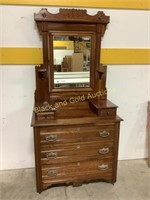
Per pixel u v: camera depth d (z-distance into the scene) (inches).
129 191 76.9
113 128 73.4
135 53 86.7
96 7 78.9
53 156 71.3
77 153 73.0
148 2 82.1
